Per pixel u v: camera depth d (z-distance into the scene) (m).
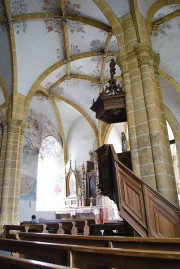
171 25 12.12
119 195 6.34
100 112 9.47
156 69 8.75
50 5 12.67
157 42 12.98
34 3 12.48
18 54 13.77
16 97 13.95
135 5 8.95
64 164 22.77
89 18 12.90
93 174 20.66
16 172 12.81
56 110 21.23
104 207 19.00
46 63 15.28
